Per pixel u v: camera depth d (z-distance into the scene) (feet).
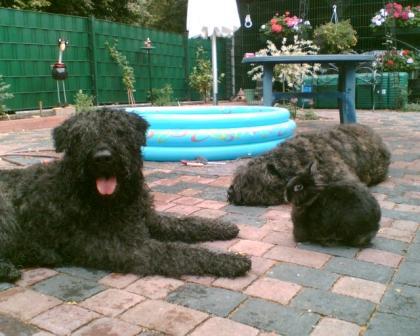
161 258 4.84
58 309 4.17
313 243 5.69
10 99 19.24
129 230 5.08
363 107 23.82
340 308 4.13
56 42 20.75
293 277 4.76
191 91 28.50
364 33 26.08
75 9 30.63
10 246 5.00
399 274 4.83
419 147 12.30
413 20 23.70
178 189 8.29
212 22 16.24
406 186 8.39
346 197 5.45
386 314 4.03
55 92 21.03
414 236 5.92
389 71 23.62
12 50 19.13
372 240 5.76
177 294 4.41
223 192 8.07
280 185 7.16
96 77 22.49
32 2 26.43
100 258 4.92
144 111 13.48
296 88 23.34
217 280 4.69
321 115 20.95
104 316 4.03
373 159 8.16
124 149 4.96
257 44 28.45
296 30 22.04
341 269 4.95
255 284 4.61
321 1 26.68
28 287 4.62
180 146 10.60
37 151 12.00
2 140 14.37
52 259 5.05
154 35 25.67
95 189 4.92
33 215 5.10
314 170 5.98
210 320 3.95
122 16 34.94
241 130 10.69
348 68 13.73
